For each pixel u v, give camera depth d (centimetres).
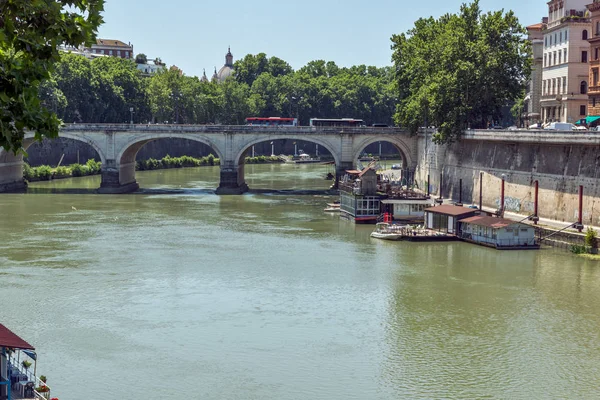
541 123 14388
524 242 9869
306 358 5941
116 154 15988
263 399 5247
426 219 11119
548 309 7138
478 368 5781
